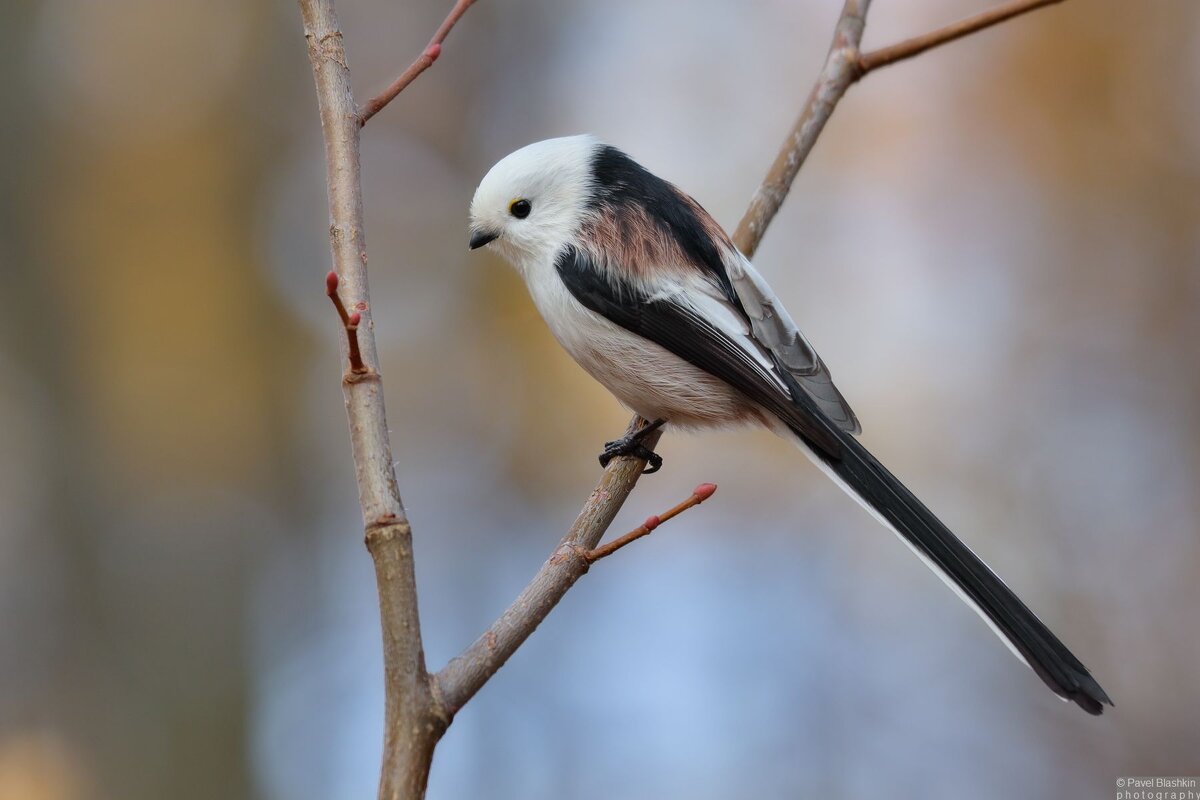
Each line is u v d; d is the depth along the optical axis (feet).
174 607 37.04
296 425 41.50
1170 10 44.62
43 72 40.37
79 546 37.19
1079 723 36.17
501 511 42.86
